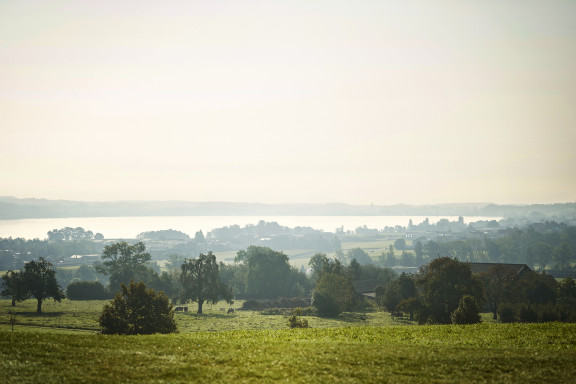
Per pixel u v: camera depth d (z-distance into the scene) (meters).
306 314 120.25
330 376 24.83
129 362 26.03
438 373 26.16
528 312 89.31
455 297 88.69
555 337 36.03
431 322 88.81
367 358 28.38
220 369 25.34
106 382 23.02
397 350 30.67
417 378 25.19
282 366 26.17
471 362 28.06
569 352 30.70
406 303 106.12
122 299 66.75
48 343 29.11
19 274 119.88
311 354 28.80
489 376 25.84
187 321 104.88
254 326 97.19
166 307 68.06
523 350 31.30
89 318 102.31
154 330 64.50
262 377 24.42
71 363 25.41
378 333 40.03
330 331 41.50
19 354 26.22
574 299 117.19
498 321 98.38
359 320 107.25
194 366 25.59
